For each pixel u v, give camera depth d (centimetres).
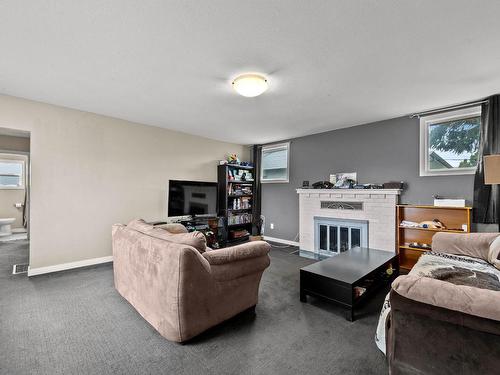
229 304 203
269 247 223
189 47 199
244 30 177
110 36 185
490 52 202
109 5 153
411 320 121
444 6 152
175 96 299
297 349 174
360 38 185
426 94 288
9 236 556
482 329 102
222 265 195
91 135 362
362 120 393
